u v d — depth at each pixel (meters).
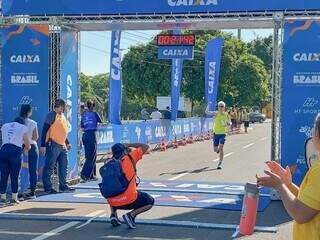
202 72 46.16
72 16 11.45
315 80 10.45
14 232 8.15
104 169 8.34
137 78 46.88
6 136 10.48
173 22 11.32
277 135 10.84
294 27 10.51
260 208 9.82
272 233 8.02
